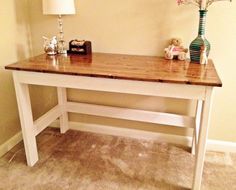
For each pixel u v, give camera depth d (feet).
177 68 5.21
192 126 6.34
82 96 7.49
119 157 6.52
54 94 7.71
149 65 5.49
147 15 6.21
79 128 7.96
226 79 6.22
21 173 5.91
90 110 7.16
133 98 7.06
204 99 4.58
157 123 6.65
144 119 6.68
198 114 6.17
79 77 5.08
